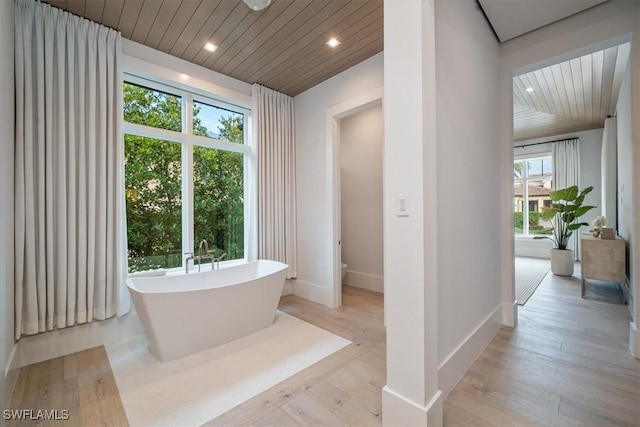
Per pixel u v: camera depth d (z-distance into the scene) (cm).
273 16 244
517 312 314
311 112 384
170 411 167
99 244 247
